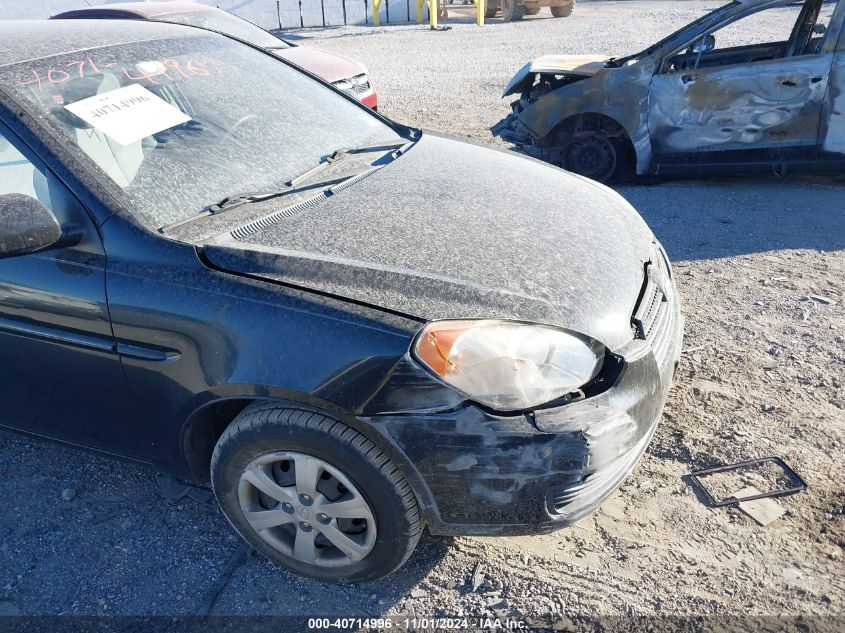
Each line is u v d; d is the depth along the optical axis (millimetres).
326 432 2006
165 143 2566
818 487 2643
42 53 2633
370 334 1946
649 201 5984
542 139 6652
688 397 3213
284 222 2334
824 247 4824
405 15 23578
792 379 3318
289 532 2328
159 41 3088
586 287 2203
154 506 2721
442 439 1943
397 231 2309
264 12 23391
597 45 14539
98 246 2188
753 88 5762
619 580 2307
